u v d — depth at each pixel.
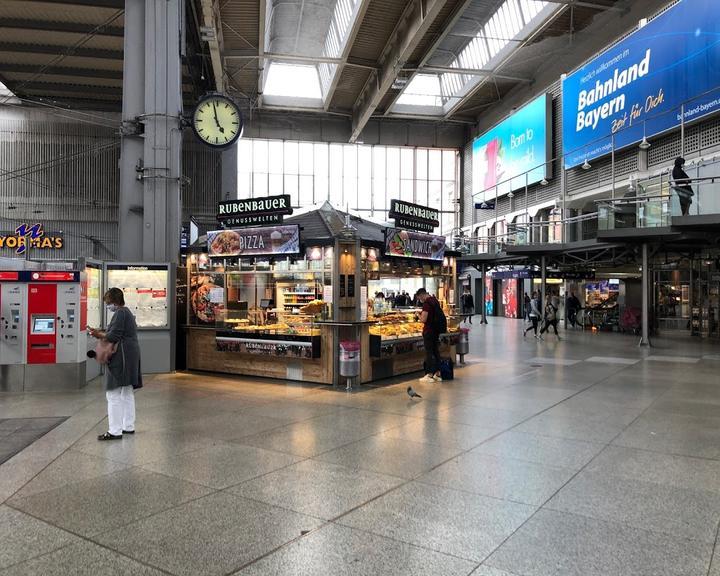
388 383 10.20
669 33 19.00
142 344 11.35
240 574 3.25
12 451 5.80
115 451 5.79
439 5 19.55
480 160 35.50
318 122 36.19
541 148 27.92
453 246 27.95
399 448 5.89
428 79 34.53
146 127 12.70
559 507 4.25
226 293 11.42
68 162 29.69
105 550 3.56
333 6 24.66
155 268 11.52
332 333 9.92
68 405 8.18
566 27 24.47
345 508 4.25
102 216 29.81
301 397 8.80
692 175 16.03
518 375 11.10
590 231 19.30
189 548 3.58
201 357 11.60
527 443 6.07
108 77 27.06
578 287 27.75
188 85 27.59
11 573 3.26
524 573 3.25
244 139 35.72
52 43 24.11
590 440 6.19
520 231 22.36
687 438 6.25
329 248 9.95
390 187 38.22
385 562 3.39
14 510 4.22
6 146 29.33
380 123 37.12
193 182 30.92
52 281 9.35
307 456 5.61
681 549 3.54
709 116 17.58
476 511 4.18
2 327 9.27
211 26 20.25
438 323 10.47
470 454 5.66
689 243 17.86
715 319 19.81
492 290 37.31
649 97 20.03
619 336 20.59
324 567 3.33
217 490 4.64
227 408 7.96
